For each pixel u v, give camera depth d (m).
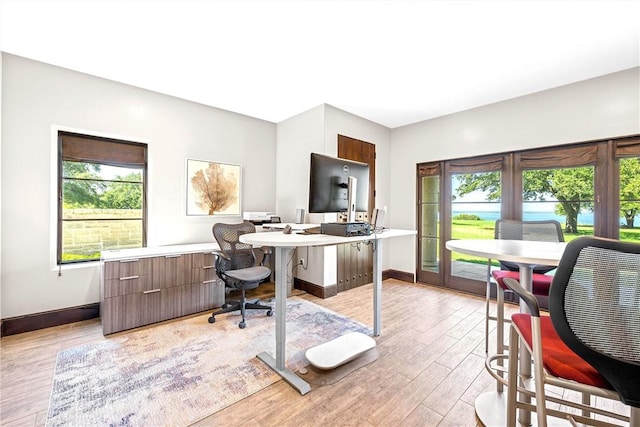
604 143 2.76
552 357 0.91
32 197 2.51
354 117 3.96
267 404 1.57
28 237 2.49
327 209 2.01
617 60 2.46
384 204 4.49
